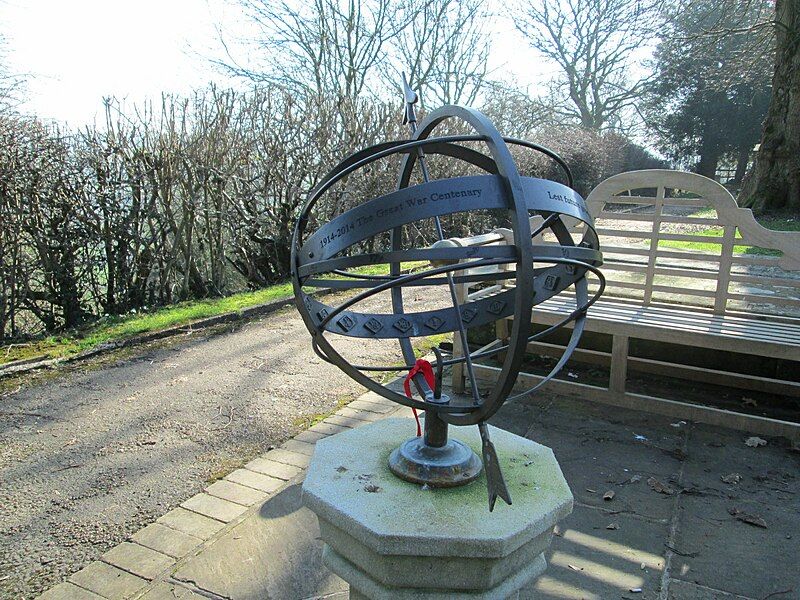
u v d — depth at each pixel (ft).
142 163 21.17
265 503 8.79
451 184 4.60
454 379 13.74
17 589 6.95
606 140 69.51
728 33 45.60
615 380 12.71
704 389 13.92
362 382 5.73
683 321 12.53
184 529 8.14
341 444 6.26
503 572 4.98
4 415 12.14
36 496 9.07
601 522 8.56
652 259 13.88
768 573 7.44
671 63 76.38
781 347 10.99
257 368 15.20
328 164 27.68
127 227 20.85
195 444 10.87
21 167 17.83
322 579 7.19
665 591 7.11
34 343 17.13
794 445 10.91
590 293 15.44
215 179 23.90
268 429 11.53
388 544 4.66
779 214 41.70
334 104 29.22
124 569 7.32
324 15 47.62
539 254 4.83
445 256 4.51
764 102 75.41
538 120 73.10
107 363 15.56
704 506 8.98
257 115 25.54
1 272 17.53
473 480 5.48
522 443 6.35
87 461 10.19
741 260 12.95
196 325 19.10
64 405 12.69
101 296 20.77
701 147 82.33
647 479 9.77
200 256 24.43
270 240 26.45
